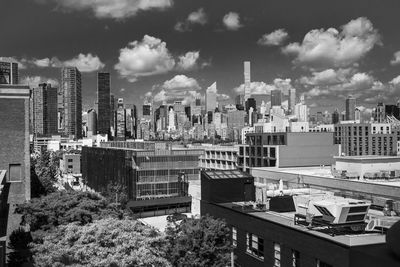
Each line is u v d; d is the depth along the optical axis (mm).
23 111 58125
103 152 167000
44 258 33281
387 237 23391
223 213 46750
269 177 72938
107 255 32719
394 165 64125
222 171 52500
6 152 57344
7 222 55438
